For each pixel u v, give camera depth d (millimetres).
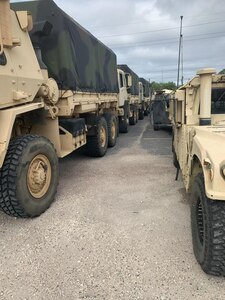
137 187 5539
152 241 3527
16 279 2914
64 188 5602
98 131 8188
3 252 3400
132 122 18625
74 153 9172
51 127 5531
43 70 5094
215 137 3025
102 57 9211
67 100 5891
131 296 2623
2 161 3729
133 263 3100
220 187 2486
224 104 4430
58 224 4051
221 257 2613
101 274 2939
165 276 2875
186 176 4125
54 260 3209
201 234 2988
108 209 4523
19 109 4012
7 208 3992
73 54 6316
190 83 4352
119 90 12406
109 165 7438
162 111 14758
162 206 4586
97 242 3545
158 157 8234
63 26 5855
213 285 2734
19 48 4297
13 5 5941
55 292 2707
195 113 4418
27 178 4078
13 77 3967
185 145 4340
